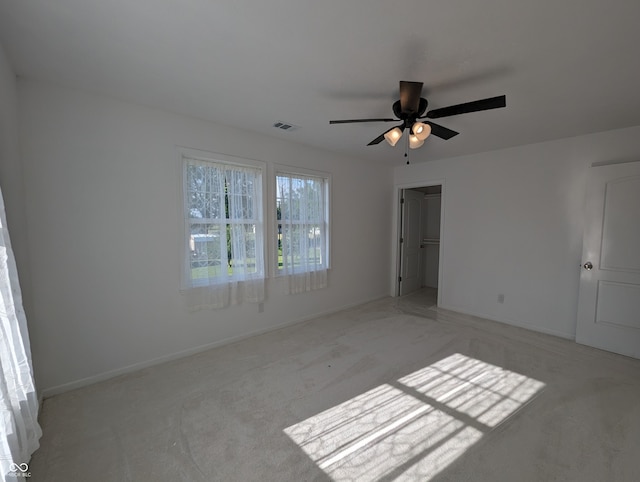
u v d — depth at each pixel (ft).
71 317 7.54
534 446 5.61
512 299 12.44
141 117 8.37
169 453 5.46
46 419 6.39
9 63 6.05
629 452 5.43
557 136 10.74
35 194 6.94
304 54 5.83
